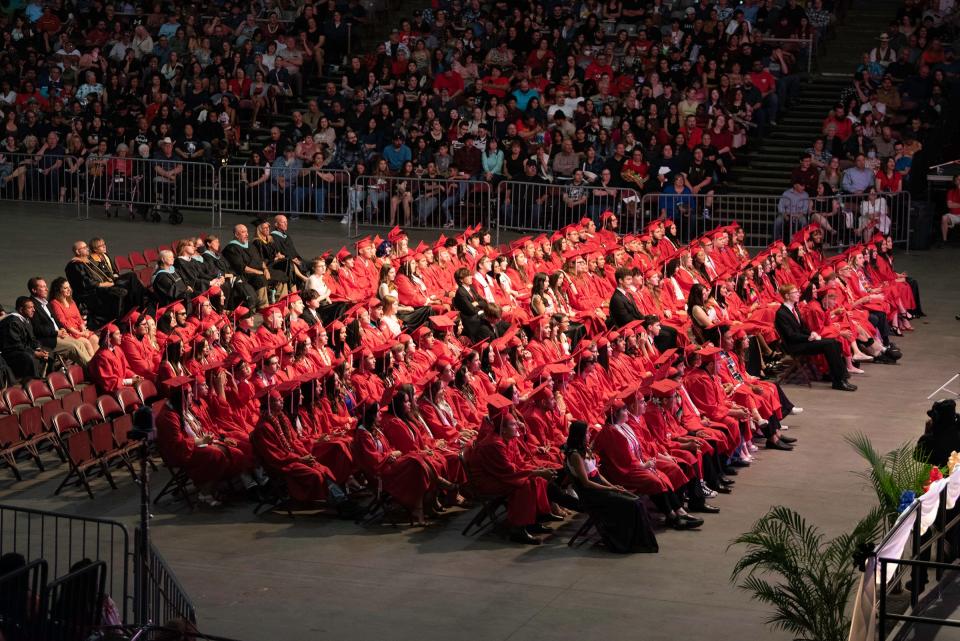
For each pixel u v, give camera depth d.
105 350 19.11
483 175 33.47
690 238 32.12
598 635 12.82
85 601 11.30
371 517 16.23
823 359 23.17
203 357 18.75
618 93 35.69
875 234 30.45
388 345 19.14
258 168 33.69
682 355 19.19
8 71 38.12
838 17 39.56
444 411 17.22
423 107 35.09
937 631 13.05
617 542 15.14
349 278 24.84
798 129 35.44
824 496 17.17
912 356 24.86
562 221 32.59
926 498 13.50
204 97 36.03
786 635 12.82
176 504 16.56
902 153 33.12
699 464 16.67
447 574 14.42
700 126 34.06
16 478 17.27
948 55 35.66
